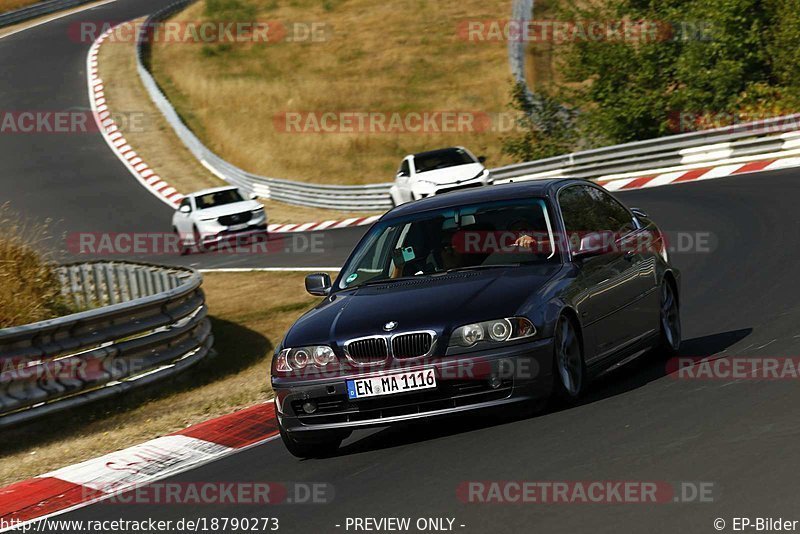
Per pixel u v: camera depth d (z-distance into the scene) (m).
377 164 139.25
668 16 100.06
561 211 26.20
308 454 24.48
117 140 153.12
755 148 78.81
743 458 18.05
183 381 41.72
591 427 21.69
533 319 22.66
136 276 56.41
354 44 196.25
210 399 36.19
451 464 20.86
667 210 65.06
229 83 175.62
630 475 18.14
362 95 167.62
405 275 25.78
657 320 28.48
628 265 27.27
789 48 89.44
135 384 39.34
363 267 26.75
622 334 26.39
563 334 23.66
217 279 73.56
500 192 27.22
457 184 84.19
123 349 39.31
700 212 61.12
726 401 22.19
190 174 139.88
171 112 154.62
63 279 55.97
